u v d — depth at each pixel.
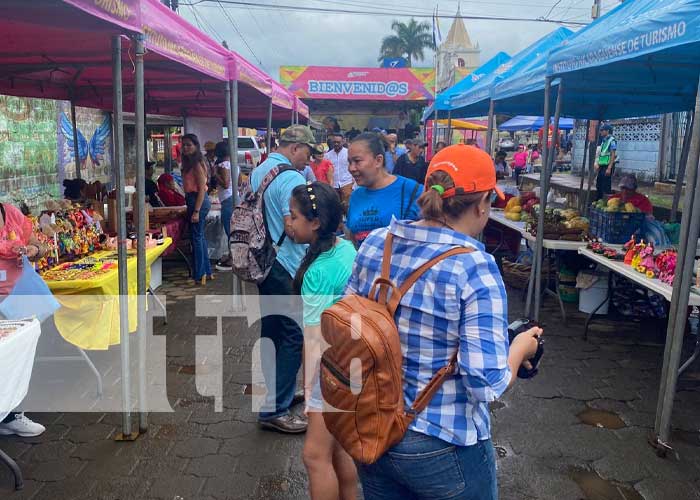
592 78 6.20
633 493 3.23
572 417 4.12
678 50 4.86
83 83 7.40
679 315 3.51
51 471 3.41
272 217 3.66
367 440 1.75
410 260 1.83
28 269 3.64
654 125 12.77
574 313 6.53
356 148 3.89
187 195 7.56
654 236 5.86
